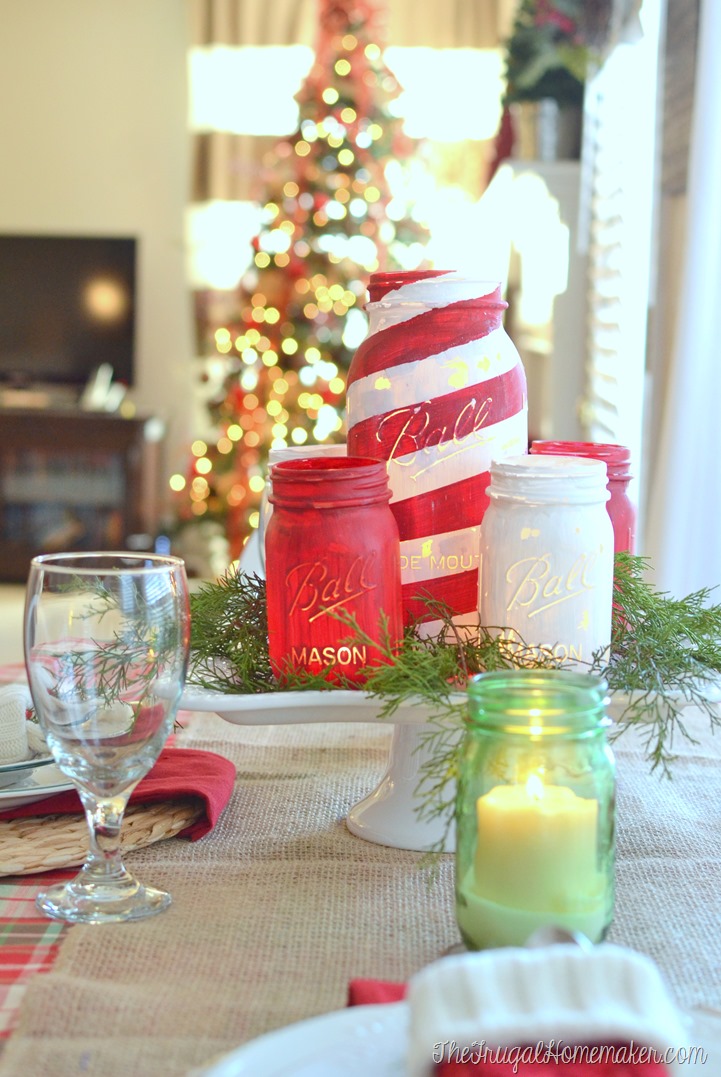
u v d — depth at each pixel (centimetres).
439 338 69
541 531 64
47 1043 47
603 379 291
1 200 504
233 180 487
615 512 77
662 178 220
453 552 70
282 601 66
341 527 64
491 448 70
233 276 496
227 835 73
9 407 466
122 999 50
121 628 58
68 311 494
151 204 502
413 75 482
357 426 71
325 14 388
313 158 384
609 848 52
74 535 475
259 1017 49
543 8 307
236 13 478
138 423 462
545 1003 37
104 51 495
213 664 73
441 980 37
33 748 78
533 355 365
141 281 505
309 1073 40
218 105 483
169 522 497
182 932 58
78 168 501
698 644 71
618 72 276
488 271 72
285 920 60
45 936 58
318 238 383
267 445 394
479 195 477
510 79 321
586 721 52
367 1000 46
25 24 495
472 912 52
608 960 38
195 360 506
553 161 315
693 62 197
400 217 395
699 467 191
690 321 189
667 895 64
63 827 71
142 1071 45
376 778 86
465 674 64
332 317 385
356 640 64
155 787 72
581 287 314
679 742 96
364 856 69
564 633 65
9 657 345
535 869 51
